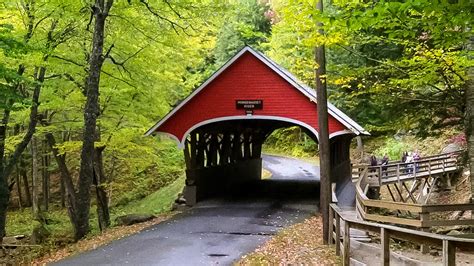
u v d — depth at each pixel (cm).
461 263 972
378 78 1280
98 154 2022
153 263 1039
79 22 1698
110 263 1052
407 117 1391
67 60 1681
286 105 1864
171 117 1950
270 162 4025
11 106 1338
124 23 1716
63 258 1157
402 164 2478
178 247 1196
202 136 2106
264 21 4006
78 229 1587
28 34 1558
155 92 1894
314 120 1831
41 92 1727
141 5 1689
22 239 1938
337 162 2378
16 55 1298
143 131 1944
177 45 1856
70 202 1967
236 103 1906
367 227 768
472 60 894
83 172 1590
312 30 949
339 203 1909
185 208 1886
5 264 1481
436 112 1331
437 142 3095
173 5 1678
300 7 904
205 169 2114
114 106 1870
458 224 1027
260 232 1384
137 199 3212
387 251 669
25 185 3384
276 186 2531
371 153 3619
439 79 1157
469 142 991
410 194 2477
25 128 2172
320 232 1388
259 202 1981
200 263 1032
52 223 2573
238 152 2664
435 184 2662
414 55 1066
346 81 1228
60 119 1952
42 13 1550
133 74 1811
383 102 1404
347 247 878
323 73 1224
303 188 2441
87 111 1577
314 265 988
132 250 1176
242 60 1903
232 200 2036
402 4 585
